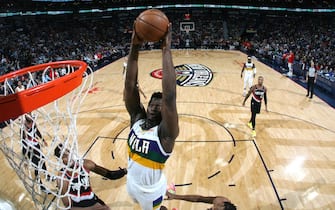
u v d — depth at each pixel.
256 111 6.78
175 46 24.36
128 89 1.95
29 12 24.95
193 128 7.43
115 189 5.02
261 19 30.05
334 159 5.87
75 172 3.20
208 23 29.98
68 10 27.64
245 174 5.37
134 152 1.85
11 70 14.59
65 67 3.01
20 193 4.78
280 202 4.59
